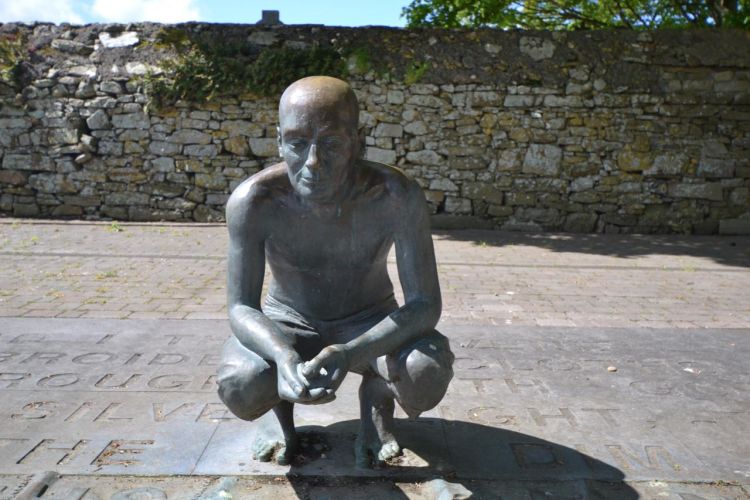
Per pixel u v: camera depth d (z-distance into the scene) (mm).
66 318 4809
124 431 2850
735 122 10867
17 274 6582
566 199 11062
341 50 10758
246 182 2309
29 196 11211
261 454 2596
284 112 2100
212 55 10742
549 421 3078
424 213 2340
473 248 9203
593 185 11023
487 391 3463
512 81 10828
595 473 2559
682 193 11000
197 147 11023
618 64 10773
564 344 4379
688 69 10789
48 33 11141
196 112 10938
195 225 10805
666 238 10578
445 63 10820
